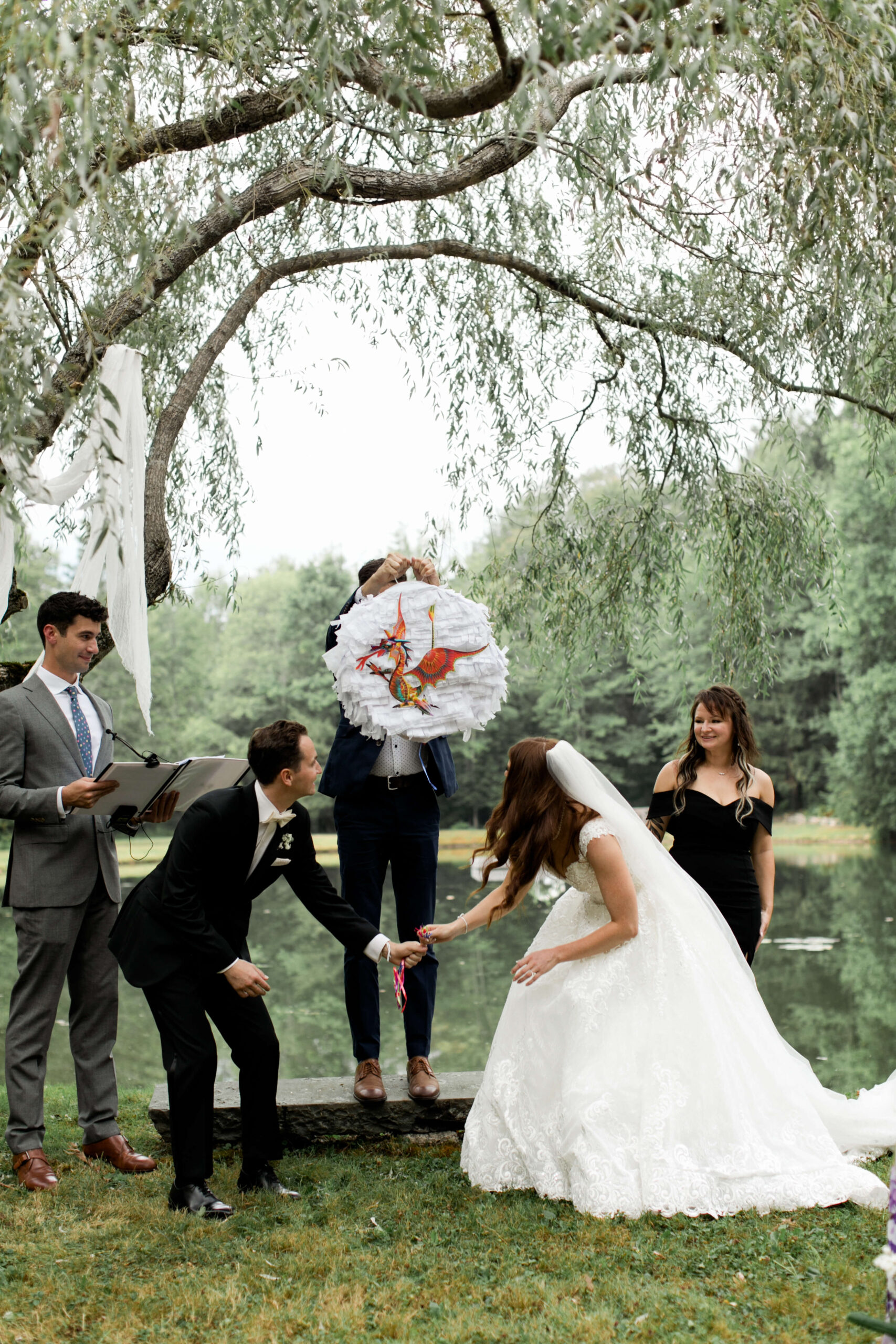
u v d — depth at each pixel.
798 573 6.52
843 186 4.18
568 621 6.64
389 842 4.26
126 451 4.15
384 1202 3.47
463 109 3.73
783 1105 3.61
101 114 3.67
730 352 6.20
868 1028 9.98
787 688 36.25
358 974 4.23
